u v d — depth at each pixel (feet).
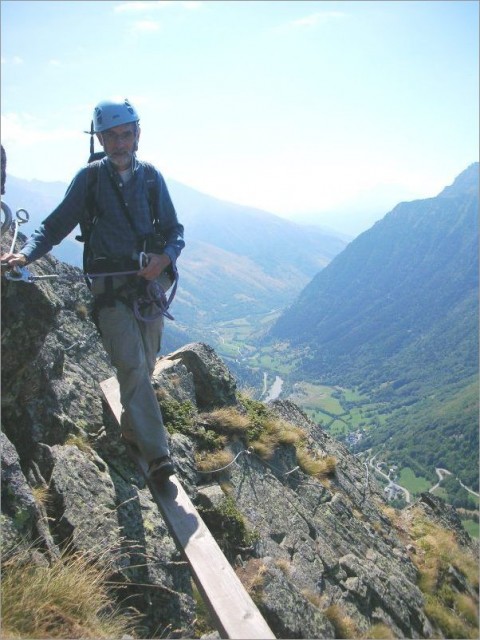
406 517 21.44
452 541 20.30
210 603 6.57
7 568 6.84
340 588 12.89
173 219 8.91
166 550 9.11
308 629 10.48
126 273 8.34
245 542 11.75
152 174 8.65
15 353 9.22
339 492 17.51
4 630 6.06
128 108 8.21
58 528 8.39
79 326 16.35
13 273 8.15
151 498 10.26
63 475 9.11
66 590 6.93
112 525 8.81
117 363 8.55
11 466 8.00
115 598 7.88
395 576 15.02
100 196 8.34
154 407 8.65
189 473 12.44
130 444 9.89
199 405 16.58
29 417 9.70
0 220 7.52
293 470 16.10
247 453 15.23
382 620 12.76
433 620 14.76
